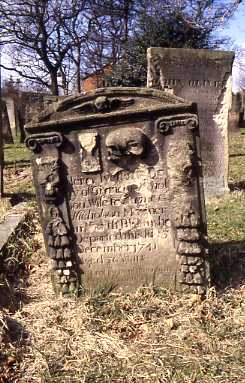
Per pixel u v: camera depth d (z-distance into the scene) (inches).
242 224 107.3
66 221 74.9
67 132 72.3
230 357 59.2
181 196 72.2
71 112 71.6
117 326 67.3
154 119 70.9
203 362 58.5
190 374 56.4
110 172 73.3
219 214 117.0
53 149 72.5
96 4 422.0
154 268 75.9
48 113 71.9
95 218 75.0
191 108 69.6
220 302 71.9
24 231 106.7
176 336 64.4
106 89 70.4
